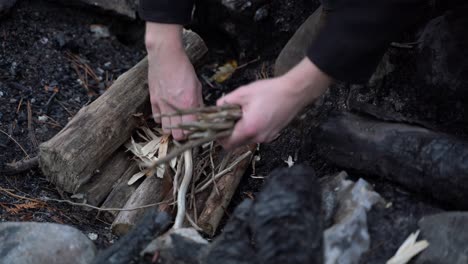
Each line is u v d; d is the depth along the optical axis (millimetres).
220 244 1589
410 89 2182
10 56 2525
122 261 1629
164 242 1693
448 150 1822
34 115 2352
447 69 2113
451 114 2104
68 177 1991
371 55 1627
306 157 2170
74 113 2398
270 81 1644
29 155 2203
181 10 1918
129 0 2752
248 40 2736
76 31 2717
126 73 2234
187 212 2029
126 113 2123
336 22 1603
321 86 1665
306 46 2188
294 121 2262
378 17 1567
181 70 1965
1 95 2385
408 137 1874
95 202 2041
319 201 1621
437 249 1681
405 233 1752
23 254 1728
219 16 2744
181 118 1978
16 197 2066
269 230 1464
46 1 2709
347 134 1957
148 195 2027
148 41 1948
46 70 2527
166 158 1572
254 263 1523
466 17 2117
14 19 2621
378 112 2023
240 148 2195
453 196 1818
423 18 2223
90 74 2582
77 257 1758
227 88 2689
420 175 1844
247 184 2219
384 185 1926
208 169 2164
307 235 1456
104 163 2107
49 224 1812
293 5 2631
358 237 1680
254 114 1622
